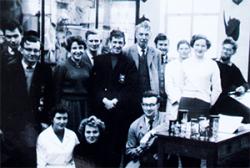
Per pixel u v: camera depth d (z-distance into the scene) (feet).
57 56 10.08
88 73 10.60
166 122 11.15
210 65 10.83
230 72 10.68
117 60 10.94
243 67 10.54
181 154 9.39
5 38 9.18
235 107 10.68
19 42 9.39
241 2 10.45
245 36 10.48
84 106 10.59
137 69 11.07
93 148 10.84
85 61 10.55
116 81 10.95
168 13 11.07
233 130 10.10
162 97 11.14
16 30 9.32
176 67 11.05
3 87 9.27
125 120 11.12
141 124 11.18
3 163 9.32
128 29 10.99
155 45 11.09
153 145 11.16
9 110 9.37
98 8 10.66
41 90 9.84
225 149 9.31
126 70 11.02
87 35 10.54
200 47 10.85
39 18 9.68
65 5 10.12
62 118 10.22
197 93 10.92
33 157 9.80
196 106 10.92
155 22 11.07
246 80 10.52
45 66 9.87
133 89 11.09
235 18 10.55
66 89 10.29
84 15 10.48
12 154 9.46
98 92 10.77
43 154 9.98
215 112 10.86
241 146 10.05
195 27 10.89
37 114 9.81
